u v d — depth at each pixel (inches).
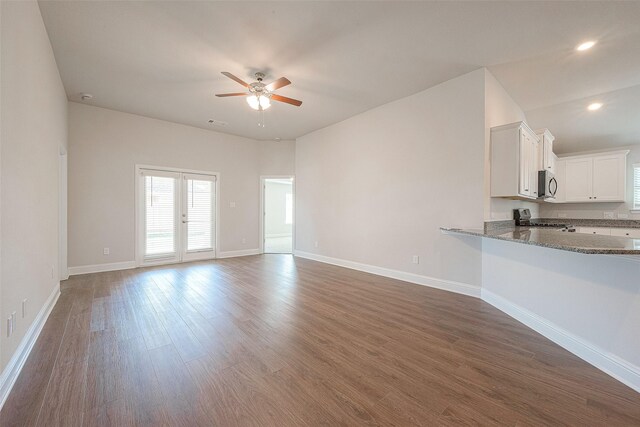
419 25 102.5
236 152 250.1
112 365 74.9
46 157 106.0
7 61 65.8
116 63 129.3
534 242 74.2
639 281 65.0
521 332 96.3
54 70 122.8
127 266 194.1
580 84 144.0
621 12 93.2
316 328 99.2
